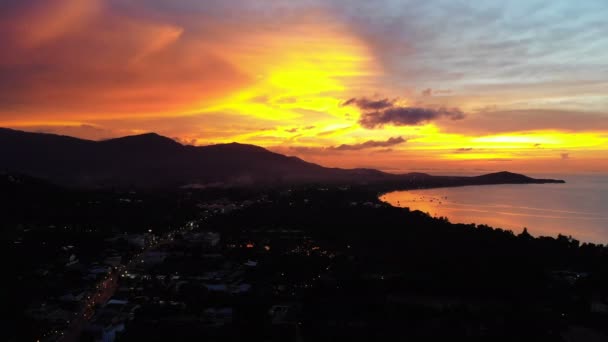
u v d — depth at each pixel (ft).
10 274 398.42
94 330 286.46
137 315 307.58
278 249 529.04
